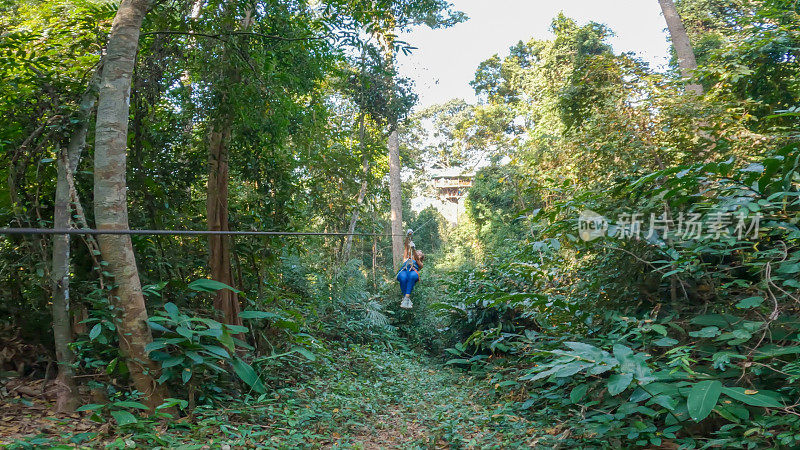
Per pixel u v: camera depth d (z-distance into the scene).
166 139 6.69
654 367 4.62
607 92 7.28
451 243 28.61
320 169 10.72
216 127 6.29
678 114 6.54
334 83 14.03
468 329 10.99
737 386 4.23
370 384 7.86
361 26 7.46
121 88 4.86
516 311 9.88
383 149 14.46
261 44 7.17
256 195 7.55
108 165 4.77
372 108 14.20
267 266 7.61
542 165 8.70
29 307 5.72
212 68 6.17
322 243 12.39
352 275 12.97
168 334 5.15
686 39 11.98
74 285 5.32
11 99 5.39
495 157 21.03
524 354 7.24
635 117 6.68
